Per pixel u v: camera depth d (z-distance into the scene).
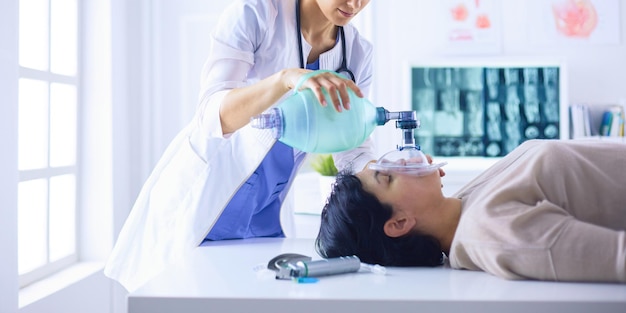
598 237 0.85
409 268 1.03
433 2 2.85
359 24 2.84
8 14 1.67
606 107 2.84
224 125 1.19
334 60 1.47
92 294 2.29
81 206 2.48
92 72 2.47
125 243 1.43
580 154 1.04
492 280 0.90
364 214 1.07
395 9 2.85
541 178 0.99
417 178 1.07
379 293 0.82
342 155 1.48
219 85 1.25
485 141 2.80
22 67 2.05
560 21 2.84
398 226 1.06
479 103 2.81
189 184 1.34
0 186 1.64
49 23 2.25
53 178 2.42
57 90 2.43
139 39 2.75
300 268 0.93
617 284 0.85
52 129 2.41
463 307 0.78
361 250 1.08
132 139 2.73
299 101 0.99
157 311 0.82
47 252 2.23
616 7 2.82
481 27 2.85
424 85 2.82
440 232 1.06
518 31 2.86
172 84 2.84
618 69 2.84
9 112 1.68
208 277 0.95
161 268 1.36
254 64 1.39
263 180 1.38
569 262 0.85
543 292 0.81
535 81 2.79
